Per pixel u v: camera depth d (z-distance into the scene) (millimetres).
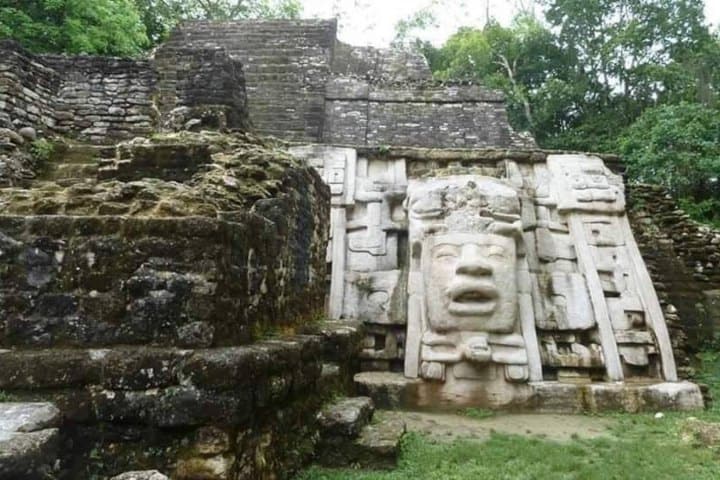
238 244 3025
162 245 2779
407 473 3805
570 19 20828
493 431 5023
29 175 7223
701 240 9070
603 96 20328
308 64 12680
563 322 6441
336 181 7293
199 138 4848
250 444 2805
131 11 12641
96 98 8891
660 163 13781
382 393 5793
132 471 2412
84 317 2717
